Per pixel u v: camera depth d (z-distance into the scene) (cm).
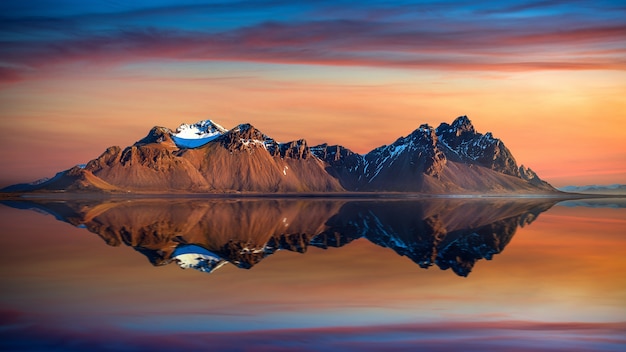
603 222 14725
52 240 9606
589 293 5516
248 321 4478
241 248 9012
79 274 6384
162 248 8838
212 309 4847
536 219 15975
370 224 14125
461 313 4756
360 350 3831
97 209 19912
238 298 5259
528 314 4728
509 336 4134
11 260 7338
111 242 9469
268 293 5484
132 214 16975
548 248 9106
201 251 8562
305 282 6050
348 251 8694
